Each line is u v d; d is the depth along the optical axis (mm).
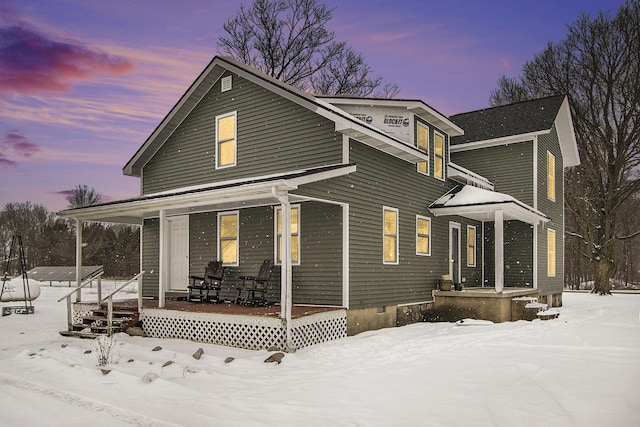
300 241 12766
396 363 8164
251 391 6758
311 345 10453
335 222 12195
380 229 13352
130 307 12898
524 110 20984
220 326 10734
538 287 19016
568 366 7547
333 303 12078
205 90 14961
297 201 12719
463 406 5723
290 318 9805
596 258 30828
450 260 17172
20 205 57031
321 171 10695
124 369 8055
